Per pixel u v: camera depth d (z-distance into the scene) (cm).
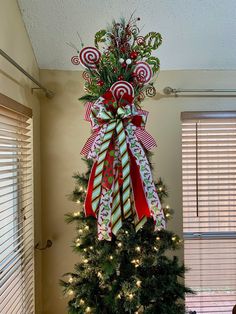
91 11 159
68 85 192
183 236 199
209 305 203
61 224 194
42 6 155
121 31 130
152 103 194
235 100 194
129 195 123
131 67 129
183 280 194
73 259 194
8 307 134
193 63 188
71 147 193
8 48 136
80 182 148
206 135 199
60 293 193
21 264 154
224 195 201
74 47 175
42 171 193
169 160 196
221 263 203
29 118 163
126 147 124
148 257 130
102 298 134
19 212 158
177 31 169
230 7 157
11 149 138
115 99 124
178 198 196
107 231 123
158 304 131
